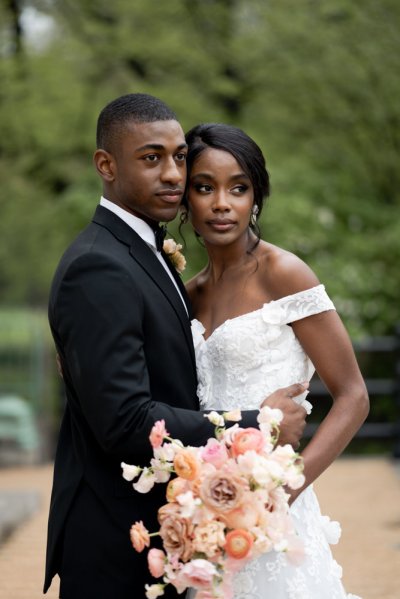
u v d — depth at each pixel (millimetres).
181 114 15820
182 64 16219
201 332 4039
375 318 14547
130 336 3596
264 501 3355
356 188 16203
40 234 19906
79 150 16688
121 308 3596
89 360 3562
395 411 14961
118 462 3748
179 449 3387
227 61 16125
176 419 3568
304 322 3852
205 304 4117
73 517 3777
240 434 3416
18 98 16031
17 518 8859
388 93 15773
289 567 3730
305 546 3791
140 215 3879
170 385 3756
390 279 14633
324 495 9781
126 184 3803
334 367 3838
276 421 3459
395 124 16062
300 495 3867
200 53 16109
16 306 23891
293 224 14195
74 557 3754
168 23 16094
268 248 3988
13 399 14273
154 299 3746
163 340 3738
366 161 16500
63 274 3699
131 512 3729
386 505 9195
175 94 16016
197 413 3607
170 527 3389
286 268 3885
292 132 16703
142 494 3746
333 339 3828
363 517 8672
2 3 15688
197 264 13617
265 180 3973
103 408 3543
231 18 16219
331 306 3850
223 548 3377
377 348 12672
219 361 3918
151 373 3727
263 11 15781
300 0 15672
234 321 3904
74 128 16562
